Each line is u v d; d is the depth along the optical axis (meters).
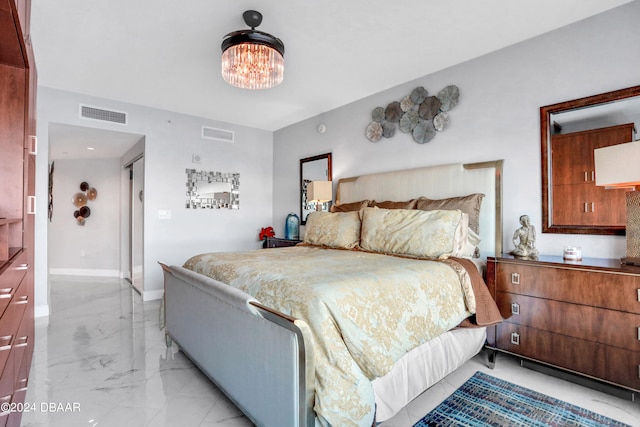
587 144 2.32
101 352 2.61
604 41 2.27
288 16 2.30
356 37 2.58
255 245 5.24
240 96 3.87
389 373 1.61
